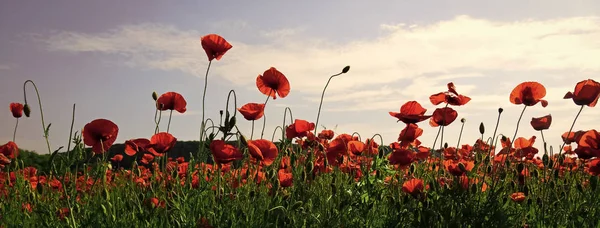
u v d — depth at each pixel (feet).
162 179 6.97
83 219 6.28
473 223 6.23
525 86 6.77
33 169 8.16
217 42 6.76
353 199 6.46
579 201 7.22
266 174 6.86
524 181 7.29
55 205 6.97
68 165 6.14
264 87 7.10
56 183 7.45
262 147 6.41
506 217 6.33
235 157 6.16
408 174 7.50
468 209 6.17
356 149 7.15
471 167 6.89
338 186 6.65
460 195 6.33
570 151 8.49
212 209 6.30
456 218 6.12
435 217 6.19
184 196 6.42
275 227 5.90
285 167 7.43
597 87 6.39
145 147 6.74
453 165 6.79
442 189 6.66
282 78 6.93
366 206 6.51
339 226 6.32
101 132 6.18
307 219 6.35
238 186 6.89
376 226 6.64
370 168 6.89
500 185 7.15
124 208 6.68
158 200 6.58
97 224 6.23
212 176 7.02
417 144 8.61
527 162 8.26
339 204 6.34
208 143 6.55
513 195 6.95
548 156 7.36
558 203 7.01
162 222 6.24
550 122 6.91
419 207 6.51
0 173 8.16
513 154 7.83
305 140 7.56
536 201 7.11
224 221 6.10
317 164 7.09
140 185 7.40
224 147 6.15
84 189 7.12
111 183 7.63
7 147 7.71
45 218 6.79
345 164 7.42
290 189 6.77
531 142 7.75
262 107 6.89
